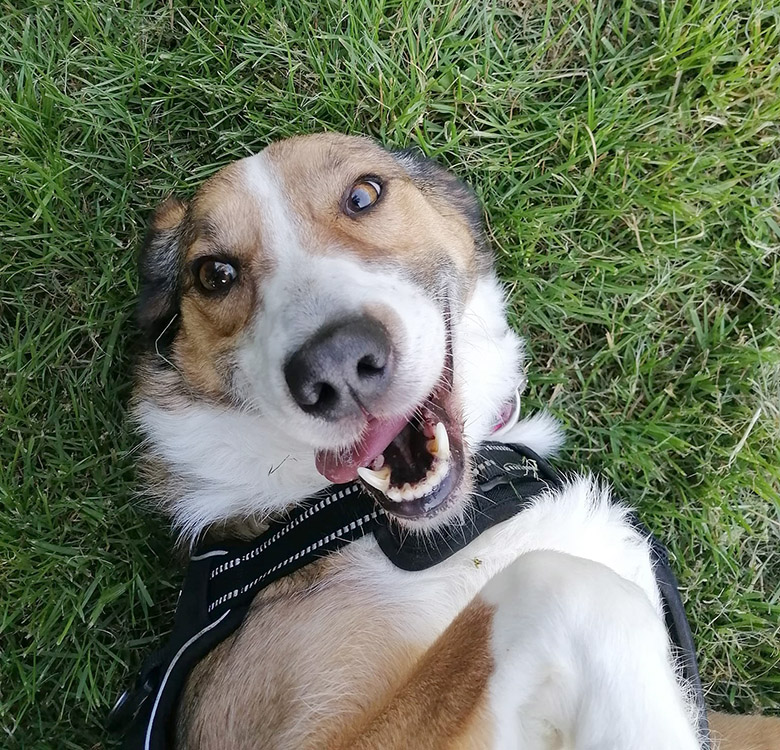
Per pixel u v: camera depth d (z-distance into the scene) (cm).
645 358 40
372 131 41
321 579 27
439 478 26
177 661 27
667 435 38
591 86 40
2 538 37
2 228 39
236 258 28
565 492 29
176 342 31
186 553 32
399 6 40
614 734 22
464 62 41
